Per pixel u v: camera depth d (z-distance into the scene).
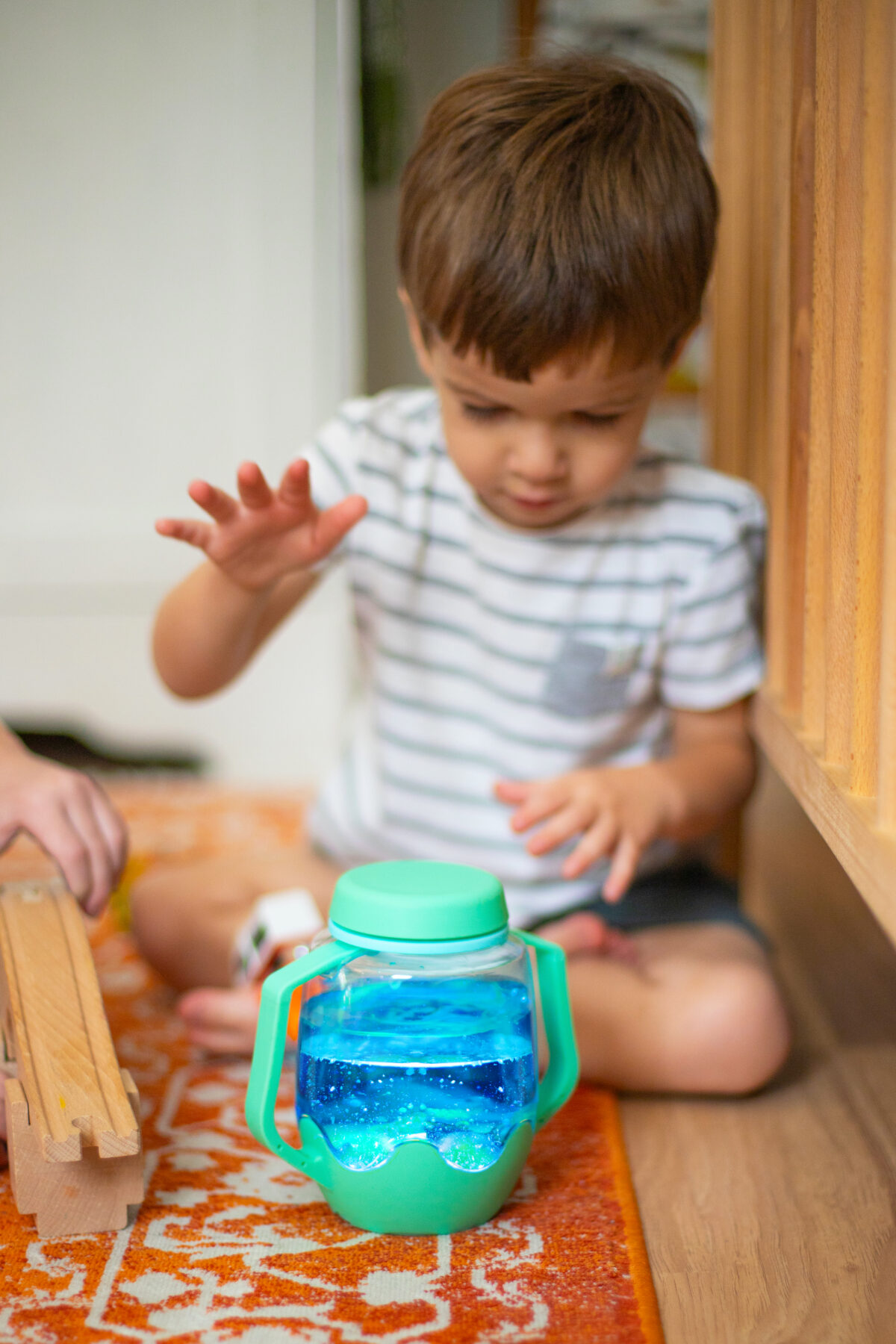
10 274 1.86
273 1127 0.68
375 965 0.66
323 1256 0.67
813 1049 1.03
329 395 1.90
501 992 0.69
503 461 0.89
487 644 1.08
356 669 2.07
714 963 0.95
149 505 1.95
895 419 0.58
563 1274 0.65
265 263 1.86
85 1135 0.66
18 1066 0.73
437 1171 0.67
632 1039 0.91
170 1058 0.96
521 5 2.12
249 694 2.05
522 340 0.82
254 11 1.76
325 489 1.09
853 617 0.75
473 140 0.90
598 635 1.06
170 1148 0.80
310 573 1.10
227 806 1.80
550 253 0.82
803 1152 0.84
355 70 1.72
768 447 1.07
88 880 0.88
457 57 2.13
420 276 0.90
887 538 0.59
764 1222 0.74
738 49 1.11
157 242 1.86
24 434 1.92
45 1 1.78
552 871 1.07
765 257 1.06
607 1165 0.79
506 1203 0.73
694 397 2.20
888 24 0.67
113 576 1.97
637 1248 0.68
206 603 0.99
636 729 1.11
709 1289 0.66
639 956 0.97
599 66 0.98
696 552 1.06
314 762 2.06
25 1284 0.63
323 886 1.12
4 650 2.01
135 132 1.82
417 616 1.10
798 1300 0.65
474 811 1.09
